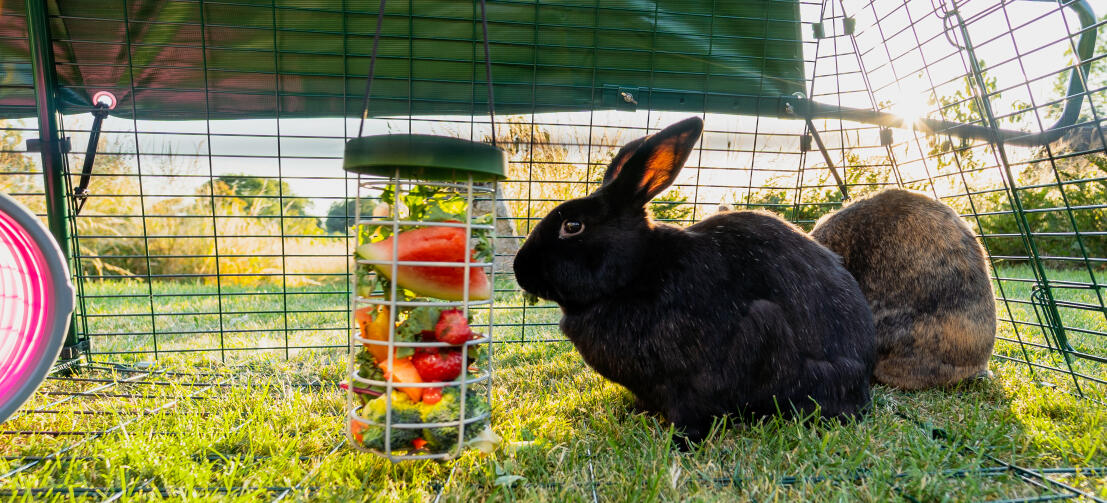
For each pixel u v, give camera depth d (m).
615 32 0.97
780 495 0.44
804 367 0.58
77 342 0.81
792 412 0.59
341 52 0.92
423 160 0.41
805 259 0.62
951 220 0.75
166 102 0.90
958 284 0.72
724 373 0.57
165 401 0.64
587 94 0.98
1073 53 0.64
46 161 0.78
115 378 0.71
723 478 0.47
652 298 0.57
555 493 0.44
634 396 0.66
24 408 0.61
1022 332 0.98
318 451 0.53
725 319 0.57
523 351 0.88
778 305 0.58
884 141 0.96
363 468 0.47
